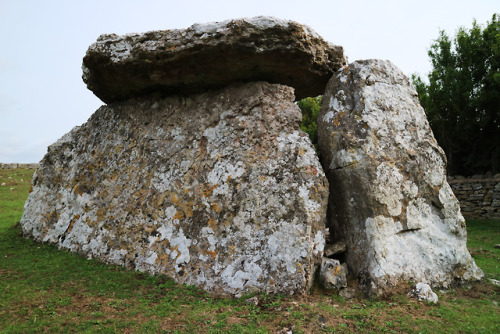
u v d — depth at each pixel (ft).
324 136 19.27
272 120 18.93
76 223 22.74
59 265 19.60
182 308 14.65
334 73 20.20
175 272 17.93
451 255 17.99
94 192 22.77
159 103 22.66
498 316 14.34
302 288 15.52
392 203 17.35
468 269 18.25
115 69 21.15
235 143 19.10
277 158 18.02
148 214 20.07
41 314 13.82
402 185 17.83
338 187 18.40
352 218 17.72
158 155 21.16
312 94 24.11
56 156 25.93
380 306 14.92
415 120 19.10
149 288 16.88
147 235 19.66
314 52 19.33
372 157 17.34
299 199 16.83
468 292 17.13
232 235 17.40
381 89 18.75
